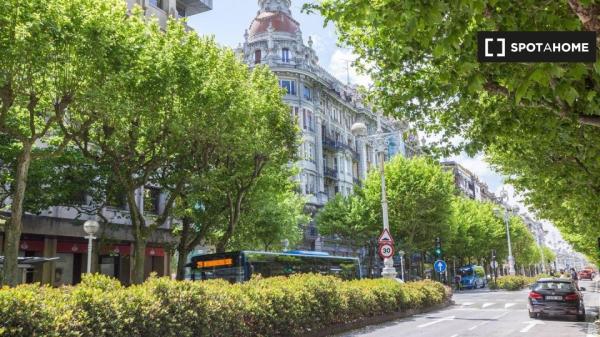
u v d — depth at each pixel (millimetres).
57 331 7215
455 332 15336
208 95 16859
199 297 10352
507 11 5938
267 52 53969
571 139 10469
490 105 9602
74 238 26641
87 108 14703
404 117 11375
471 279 62500
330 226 45531
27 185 20156
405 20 6102
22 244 24125
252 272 18938
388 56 8875
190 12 38719
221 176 21656
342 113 63562
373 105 11727
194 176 19469
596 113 7348
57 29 12641
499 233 68312
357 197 45344
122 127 15570
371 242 47062
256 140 20000
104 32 13852
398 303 20062
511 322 18422
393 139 73500
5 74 12406
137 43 15398
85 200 26109
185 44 16922
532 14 5867
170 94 16344
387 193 42562
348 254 57812
